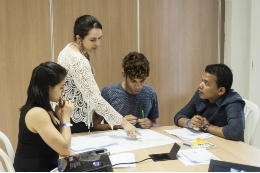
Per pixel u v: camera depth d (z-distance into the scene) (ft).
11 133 8.66
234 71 10.03
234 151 3.97
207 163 3.48
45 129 3.67
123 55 9.31
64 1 8.61
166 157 3.70
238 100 5.03
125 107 5.73
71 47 5.02
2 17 8.21
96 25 4.91
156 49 9.61
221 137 4.76
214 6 9.98
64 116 4.10
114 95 5.74
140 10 9.30
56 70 3.86
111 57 9.19
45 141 3.71
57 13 8.60
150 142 4.45
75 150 4.05
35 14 8.44
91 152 3.71
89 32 4.87
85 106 5.14
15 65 8.46
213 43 10.12
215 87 5.14
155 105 6.07
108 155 3.54
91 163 3.27
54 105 5.17
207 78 5.16
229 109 4.98
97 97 4.66
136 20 9.30
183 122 5.61
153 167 3.34
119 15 9.12
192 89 10.17
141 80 5.20
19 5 8.29
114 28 9.12
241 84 10.14
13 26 8.32
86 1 8.79
